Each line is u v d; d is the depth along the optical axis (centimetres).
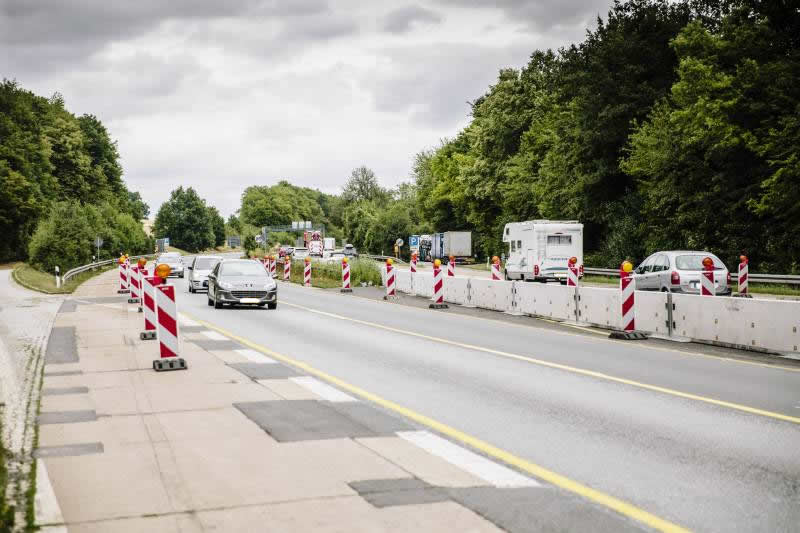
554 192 5469
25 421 852
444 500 575
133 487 609
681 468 674
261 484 614
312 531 509
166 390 1039
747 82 3791
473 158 7962
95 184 11462
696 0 5038
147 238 12206
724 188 4069
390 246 11556
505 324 2042
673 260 2597
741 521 536
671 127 4284
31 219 8431
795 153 3503
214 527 518
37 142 9762
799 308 1393
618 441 773
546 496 589
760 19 4019
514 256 4247
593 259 5075
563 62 5394
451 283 2883
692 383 1121
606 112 4872
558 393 1042
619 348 1530
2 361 1352
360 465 671
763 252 4022
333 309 2586
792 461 698
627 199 5003
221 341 1627
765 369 1254
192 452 715
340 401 970
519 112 7075
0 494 574
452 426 838
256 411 902
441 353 1457
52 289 3803
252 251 13388
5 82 10794
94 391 1035
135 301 2842
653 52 4956
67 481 627
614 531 513
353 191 18312
